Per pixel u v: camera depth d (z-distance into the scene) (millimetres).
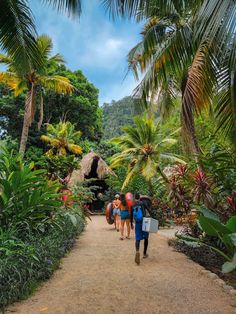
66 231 7844
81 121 33469
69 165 9070
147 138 19406
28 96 18938
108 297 4148
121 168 21531
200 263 6188
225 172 7316
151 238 9820
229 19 4477
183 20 8352
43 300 3973
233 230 4605
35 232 5945
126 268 5785
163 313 3625
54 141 25719
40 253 4875
